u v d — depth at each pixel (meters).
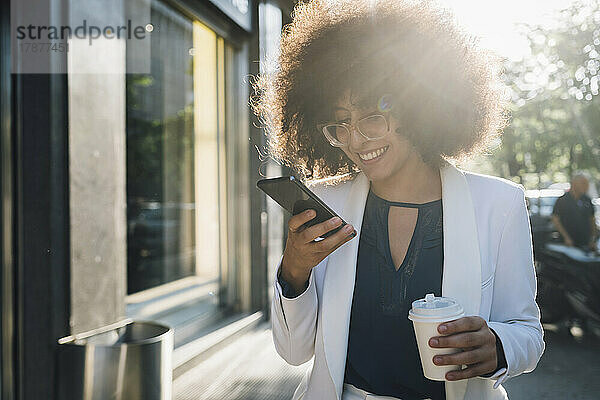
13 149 3.31
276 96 1.52
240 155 6.48
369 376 1.34
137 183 4.59
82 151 3.61
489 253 1.28
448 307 1.12
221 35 6.13
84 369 3.02
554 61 6.69
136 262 4.57
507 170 6.90
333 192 1.45
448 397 1.26
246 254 6.56
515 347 1.16
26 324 3.21
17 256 3.26
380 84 1.25
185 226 5.64
